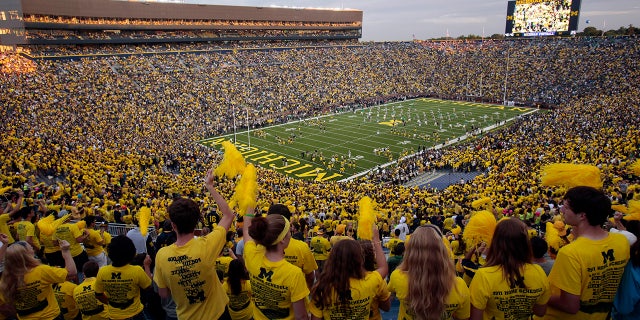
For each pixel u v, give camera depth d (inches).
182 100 2378.2
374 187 1198.3
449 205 840.3
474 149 1732.3
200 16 3442.4
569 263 162.9
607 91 2645.2
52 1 2630.4
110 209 709.9
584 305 168.6
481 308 162.1
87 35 2847.0
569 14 3380.9
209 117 2298.2
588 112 1914.4
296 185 1261.1
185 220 165.8
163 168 1414.9
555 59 3329.2
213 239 173.3
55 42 2632.9
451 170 1571.1
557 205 646.5
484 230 186.7
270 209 225.8
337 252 159.6
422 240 155.3
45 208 471.5
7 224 352.2
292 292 163.8
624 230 204.5
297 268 167.0
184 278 168.2
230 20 3622.0
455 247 354.3
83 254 340.8
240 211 191.3
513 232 158.4
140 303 219.6
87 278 239.6
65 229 329.4
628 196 577.3
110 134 1695.4
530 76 3206.2
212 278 175.3
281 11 3919.8
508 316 162.1
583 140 1398.9
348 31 4483.3
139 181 1102.4
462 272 277.7
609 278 163.9
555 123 1866.4
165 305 226.7
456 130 2245.3
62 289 238.8
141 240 382.6
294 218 588.7
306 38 4124.0
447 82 3459.6
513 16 3666.3
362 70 3526.1
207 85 2652.6
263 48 3474.4
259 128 2337.6
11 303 198.7
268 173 1440.7
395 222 689.6
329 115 2672.2
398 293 165.0
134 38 3051.2
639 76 2748.5
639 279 161.0
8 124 1526.8
